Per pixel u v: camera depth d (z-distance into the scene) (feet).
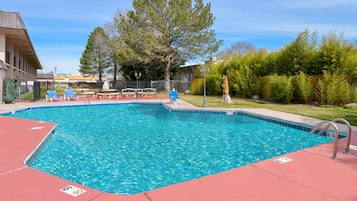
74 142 22.88
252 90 63.62
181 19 73.56
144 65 105.40
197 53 78.23
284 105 47.55
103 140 23.79
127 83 104.37
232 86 68.85
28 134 21.15
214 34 78.23
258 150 20.93
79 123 33.01
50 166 16.62
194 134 26.58
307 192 10.24
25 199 9.54
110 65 136.05
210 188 10.56
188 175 15.49
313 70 50.49
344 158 14.60
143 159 18.43
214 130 28.55
